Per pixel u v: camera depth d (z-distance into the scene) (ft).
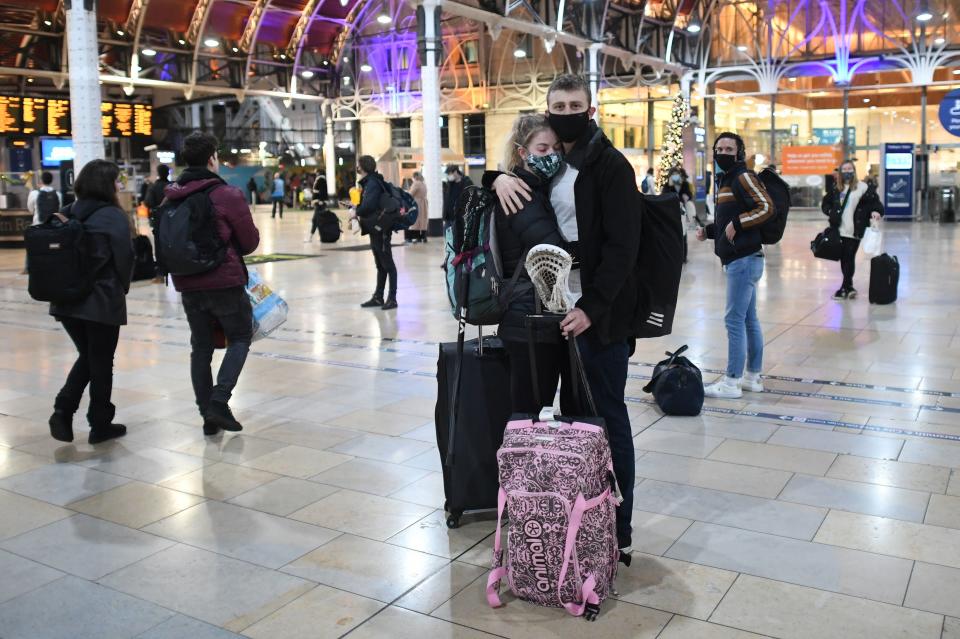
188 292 16.55
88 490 14.33
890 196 85.51
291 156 149.38
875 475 14.30
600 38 85.76
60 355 25.50
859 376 21.24
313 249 61.57
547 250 9.93
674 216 10.62
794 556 11.34
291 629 9.78
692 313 30.89
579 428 10.02
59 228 15.52
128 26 82.38
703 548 11.64
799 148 95.91
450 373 12.28
